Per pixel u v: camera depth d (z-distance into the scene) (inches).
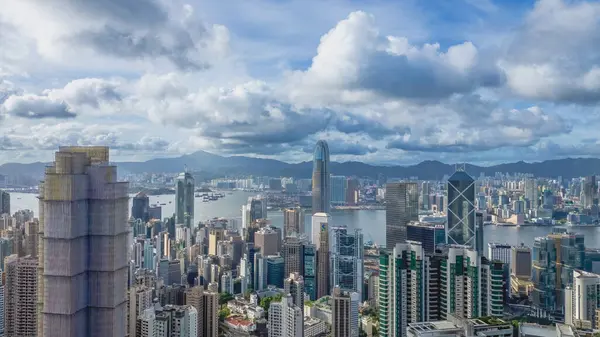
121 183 2500.0
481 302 4030.5
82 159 2429.9
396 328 4202.8
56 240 2333.9
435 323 3304.6
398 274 4210.1
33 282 4461.1
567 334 3238.2
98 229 2434.8
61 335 2346.2
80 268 2390.5
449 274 4114.2
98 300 2437.3
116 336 2456.9
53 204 2332.7
